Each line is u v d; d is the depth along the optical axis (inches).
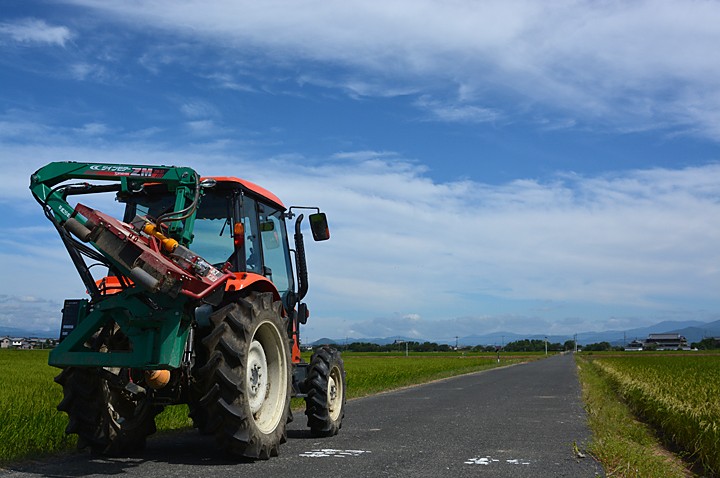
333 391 308.2
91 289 221.8
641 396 516.1
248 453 214.7
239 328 215.2
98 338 216.8
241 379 212.7
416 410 443.8
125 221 255.3
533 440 287.3
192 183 224.2
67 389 223.5
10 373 919.0
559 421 373.1
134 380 228.7
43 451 235.8
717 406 343.0
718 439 266.1
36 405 378.9
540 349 7672.2
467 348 7529.5
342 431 318.7
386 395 616.7
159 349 200.4
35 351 2465.6
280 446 261.3
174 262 208.2
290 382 248.1
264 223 282.5
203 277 211.0
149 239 207.2
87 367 214.4
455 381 935.0
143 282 193.6
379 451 248.1
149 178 224.1
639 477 202.7
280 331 240.7
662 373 936.3
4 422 260.1
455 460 228.4
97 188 240.7
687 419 330.0
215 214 251.8
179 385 227.3
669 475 220.4
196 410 257.0
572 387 759.7
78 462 214.8
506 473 204.7
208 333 230.4
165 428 318.7
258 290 249.8
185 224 222.4
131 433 233.0
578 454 244.2
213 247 248.2
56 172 221.6
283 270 298.0
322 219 311.6
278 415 236.4
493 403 509.4
